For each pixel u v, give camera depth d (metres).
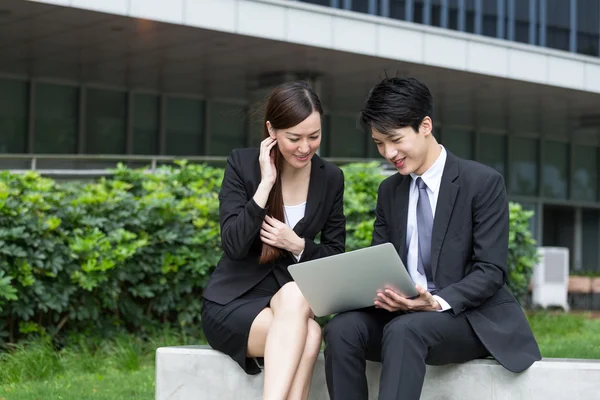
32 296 7.07
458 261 3.97
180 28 14.53
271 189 4.23
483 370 3.93
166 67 17.50
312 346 3.93
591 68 19.27
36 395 5.74
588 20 19.84
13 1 13.02
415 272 4.10
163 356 4.35
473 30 18.20
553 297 15.21
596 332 10.62
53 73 17.86
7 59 16.83
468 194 4.00
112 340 7.56
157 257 7.81
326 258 3.73
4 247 6.87
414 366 3.61
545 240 24.98
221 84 19.00
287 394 3.79
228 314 4.12
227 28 14.66
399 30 16.52
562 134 25.05
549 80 18.55
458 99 20.53
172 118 19.47
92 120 18.47
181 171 9.12
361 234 8.60
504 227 3.98
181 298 8.11
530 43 19.03
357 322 3.84
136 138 18.98
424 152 3.97
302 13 15.45
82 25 14.44
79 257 7.24
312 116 3.98
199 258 7.92
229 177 4.38
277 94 4.01
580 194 25.48
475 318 3.89
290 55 16.50
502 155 24.16
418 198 4.11
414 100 3.88
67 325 7.58
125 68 17.56
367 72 17.89
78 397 5.70
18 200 7.28
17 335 7.33
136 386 6.10
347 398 3.75
